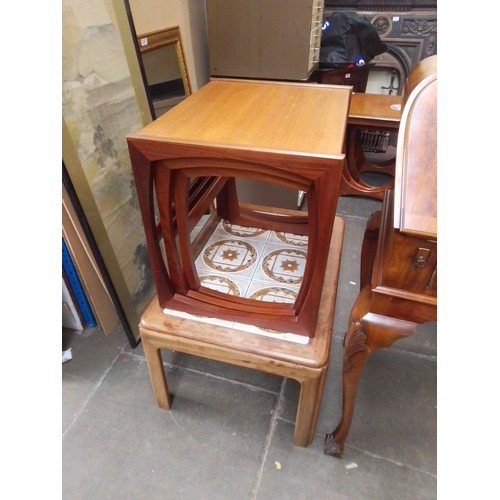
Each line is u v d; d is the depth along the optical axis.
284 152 0.51
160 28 1.21
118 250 1.05
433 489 0.86
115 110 0.97
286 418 1.00
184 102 0.73
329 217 0.56
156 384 0.94
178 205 0.66
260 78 1.49
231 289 0.83
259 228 1.03
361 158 2.08
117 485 0.87
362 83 2.10
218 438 0.96
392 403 1.04
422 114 0.54
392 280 0.58
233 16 1.38
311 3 1.28
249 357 0.75
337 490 0.85
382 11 2.19
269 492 0.85
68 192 0.85
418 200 0.50
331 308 0.81
